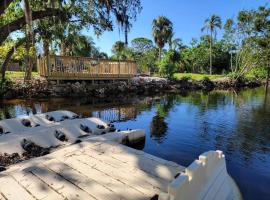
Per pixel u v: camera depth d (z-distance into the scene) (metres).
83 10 11.41
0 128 5.83
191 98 15.55
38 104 10.87
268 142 6.43
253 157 5.38
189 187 2.51
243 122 8.75
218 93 19.48
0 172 3.60
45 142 5.03
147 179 3.31
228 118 9.43
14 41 13.36
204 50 40.22
